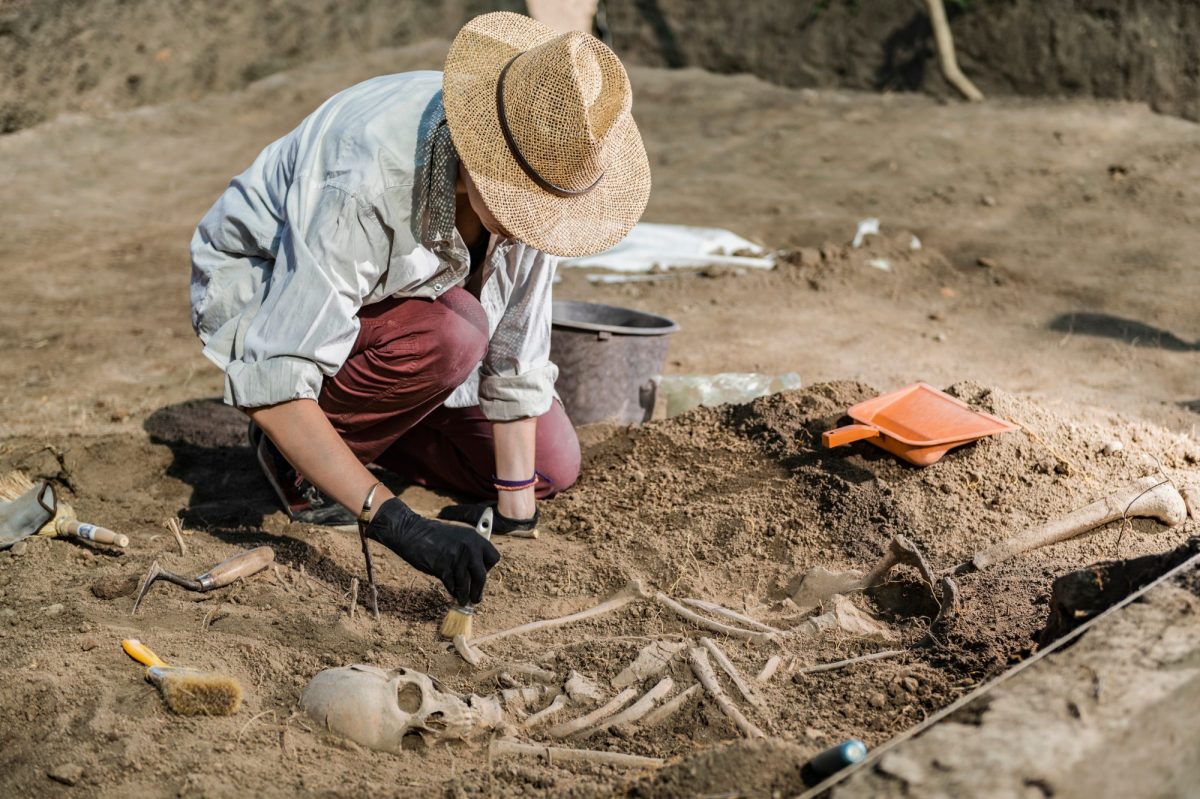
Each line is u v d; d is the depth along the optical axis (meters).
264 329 2.73
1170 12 9.47
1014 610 2.85
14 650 2.73
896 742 1.93
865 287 6.72
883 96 10.54
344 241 2.70
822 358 5.57
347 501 2.74
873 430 3.55
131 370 5.47
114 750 2.39
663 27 11.73
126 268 7.33
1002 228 7.56
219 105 11.16
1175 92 9.34
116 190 9.10
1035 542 3.13
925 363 5.51
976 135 9.26
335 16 12.08
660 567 3.24
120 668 2.64
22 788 2.33
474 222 2.95
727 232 7.55
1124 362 5.52
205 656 2.72
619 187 2.78
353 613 2.97
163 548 3.36
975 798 1.72
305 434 2.72
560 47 2.48
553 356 4.19
